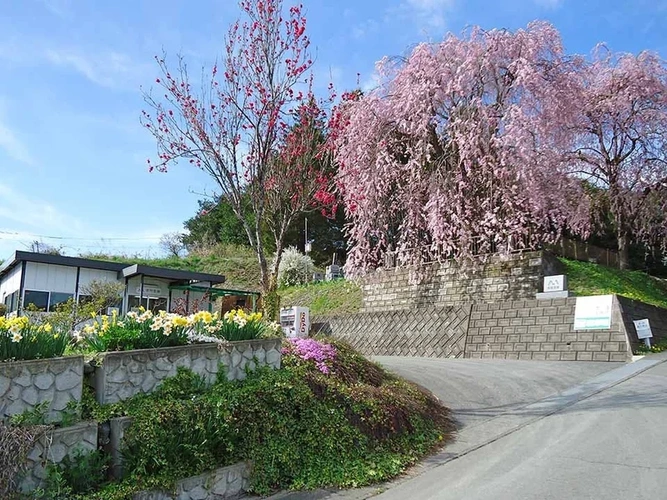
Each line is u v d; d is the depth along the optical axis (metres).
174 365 5.54
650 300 16.38
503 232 16.95
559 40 17.53
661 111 20.89
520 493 4.81
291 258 28.97
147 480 4.57
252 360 6.28
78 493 4.32
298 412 5.93
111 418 4.82
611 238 23.69
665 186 21.47
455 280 17.97
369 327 19.08
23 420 4.34
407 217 18.61
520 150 15.75
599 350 13.29
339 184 18.03
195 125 9.80
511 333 15.09
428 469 5.82
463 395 9.38
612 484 4.89
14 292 18.41
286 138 10.60
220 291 20.19
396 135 18.59
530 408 8.38
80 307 11.21
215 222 41.38
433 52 17.83
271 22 9.98
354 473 5.54
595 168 22.00
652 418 7.16
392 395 7.07
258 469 5.25
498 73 17.23
